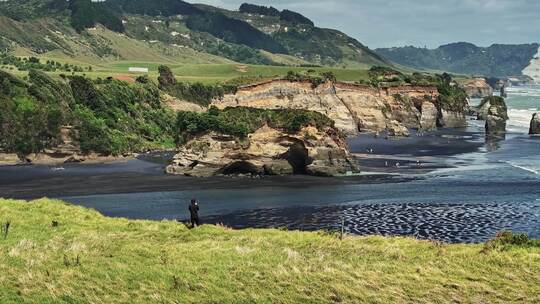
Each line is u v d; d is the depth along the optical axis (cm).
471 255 3244
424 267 3011
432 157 12300
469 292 2667
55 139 12069
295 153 10306
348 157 10231
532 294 2645
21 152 11825
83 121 12888
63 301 2373
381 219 6612
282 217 6756
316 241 3619
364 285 2723
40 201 4697
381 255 3278
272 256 3162
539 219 6525
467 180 9206
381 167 10856
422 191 8325
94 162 11944
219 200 7819
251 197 8025
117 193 8394
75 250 3180
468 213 6875
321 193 8281
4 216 3984
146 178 9794
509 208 7119
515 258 3125
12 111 12188
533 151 13012
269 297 2522
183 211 7100
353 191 8406
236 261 3041
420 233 5944
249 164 10131
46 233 3628
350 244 3547
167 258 3080
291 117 10269
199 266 2922
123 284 2612
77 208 4616
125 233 3819
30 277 2620
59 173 10431
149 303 2416
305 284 2692
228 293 2550
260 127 10425
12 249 3086
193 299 2469
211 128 10275
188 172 10006
